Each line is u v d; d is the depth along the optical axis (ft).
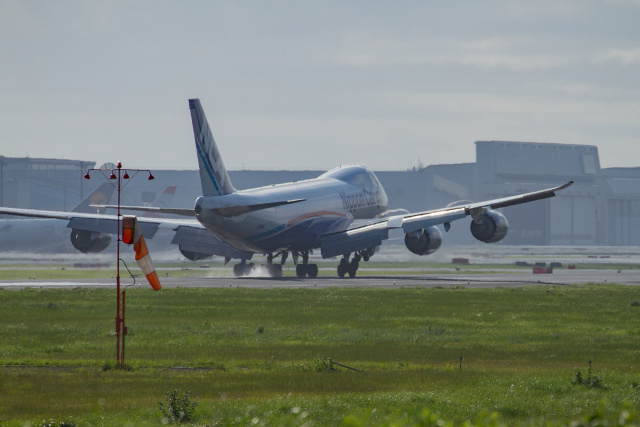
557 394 263.49
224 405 234.79
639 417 136.26
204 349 379.35
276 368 322.55
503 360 352.08
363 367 326.03
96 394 261.85
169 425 208.64
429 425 147.84
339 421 209.46
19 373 304.91
